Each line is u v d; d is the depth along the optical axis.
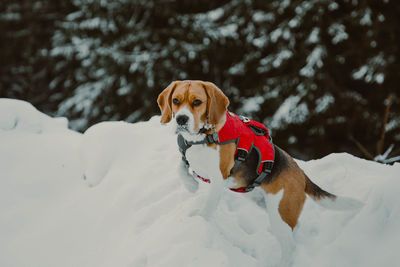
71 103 10.73
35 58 15.20
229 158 2.42
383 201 2.68
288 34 8.94
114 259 2.54
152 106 10.52
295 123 9.02
